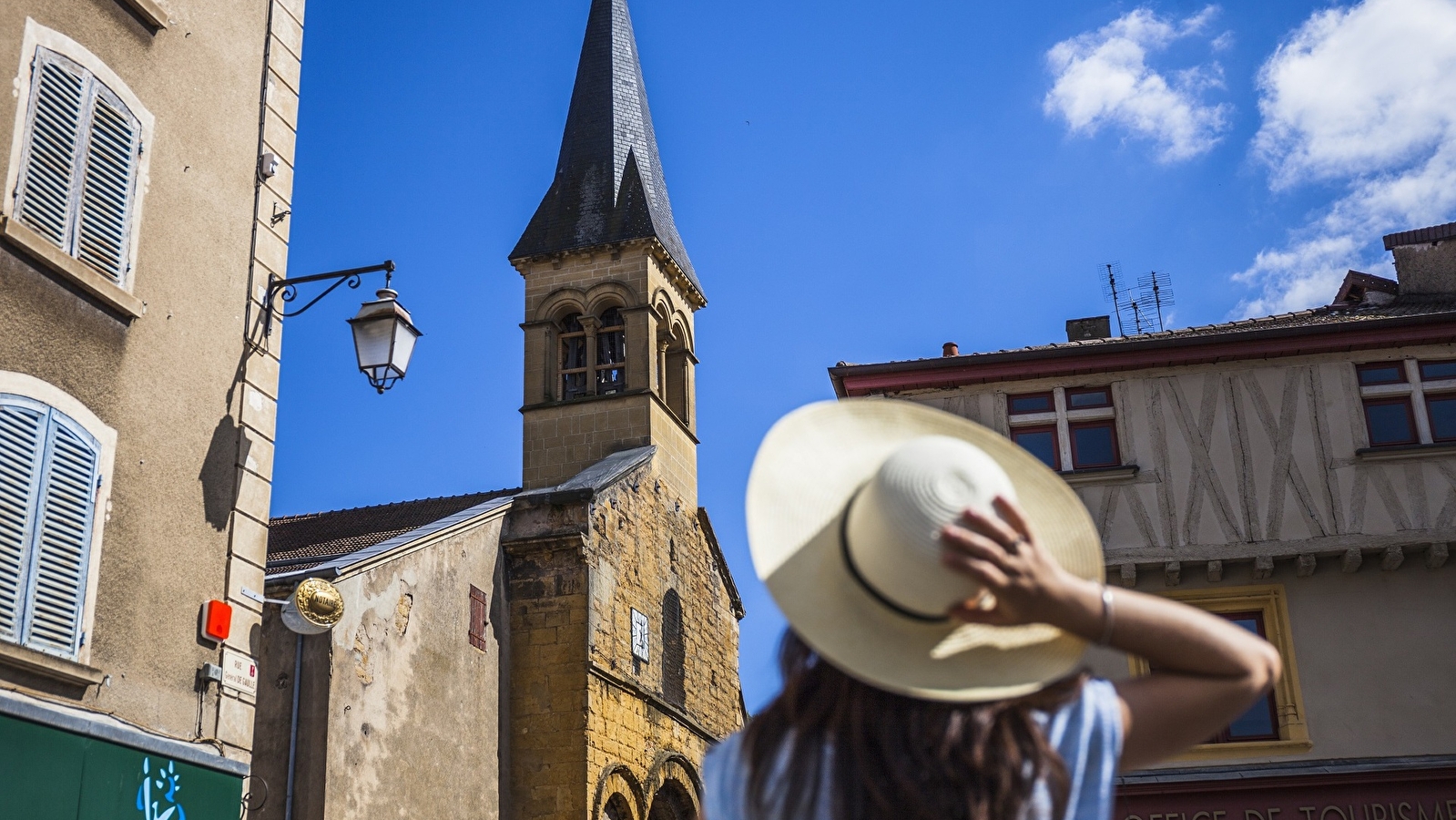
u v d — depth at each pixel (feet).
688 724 109.60
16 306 39.55
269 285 51.57
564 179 136.56
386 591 73.67
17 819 36.29
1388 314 72.33
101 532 41.42
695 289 139.13
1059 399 71.00
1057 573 5.89
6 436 38.50
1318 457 67.46
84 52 43.19
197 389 46.88
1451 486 65.87
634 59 149.28
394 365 51.70
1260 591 66.33
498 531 92.84
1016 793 5.88
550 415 123.85
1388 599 65.57
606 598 97.19
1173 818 62.49
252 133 51.93
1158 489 67.92
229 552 47.11
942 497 6.03
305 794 63.82
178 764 42.57
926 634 6.29
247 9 52.65
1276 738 64.39
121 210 44.09
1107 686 6.34
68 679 39.14
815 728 6.32
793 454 6.84
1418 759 62.64
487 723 84.84
